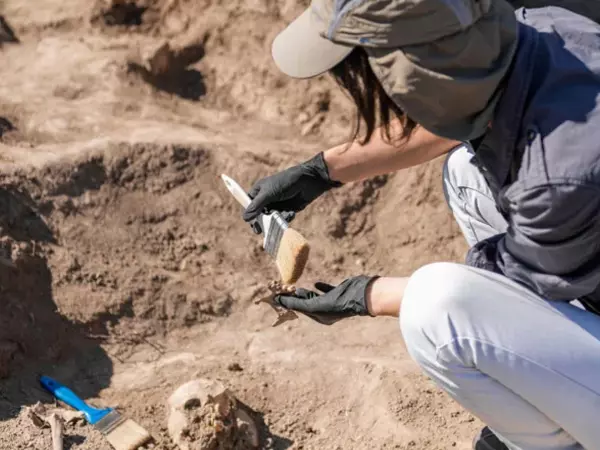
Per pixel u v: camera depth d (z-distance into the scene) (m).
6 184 3.22
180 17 4.83
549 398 1.91
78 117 3.90
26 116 3.85
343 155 2.44
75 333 2.96
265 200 2.41
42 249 3.13
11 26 4.69
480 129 1.75
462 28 1.60
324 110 4.34
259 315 3.20
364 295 2.13
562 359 1.89
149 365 2.93
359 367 2.93
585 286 1.81
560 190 1.65
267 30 4.68
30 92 4.08
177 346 3.05
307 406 2.79
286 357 3.01
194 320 3.15
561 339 1.90
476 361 1.92
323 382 2.88
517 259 1.87
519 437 2.04
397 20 1.59
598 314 1.99
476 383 1.97
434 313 1.93
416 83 1.64
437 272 1.97
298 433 2.68
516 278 1.92
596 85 1.73
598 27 1.86
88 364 2.89
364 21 1.62
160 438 2.58
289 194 2.44
